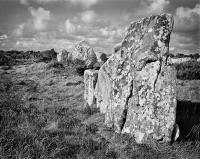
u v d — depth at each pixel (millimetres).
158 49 7129
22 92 12875
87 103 11016
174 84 6852
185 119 8289
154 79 6977
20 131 6395
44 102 10953
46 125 7508
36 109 9250
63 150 5609
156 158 5852
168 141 6676
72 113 9508
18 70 20875
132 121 7297
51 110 9422
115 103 7848
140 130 7012
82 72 20062
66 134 6887
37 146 5551
